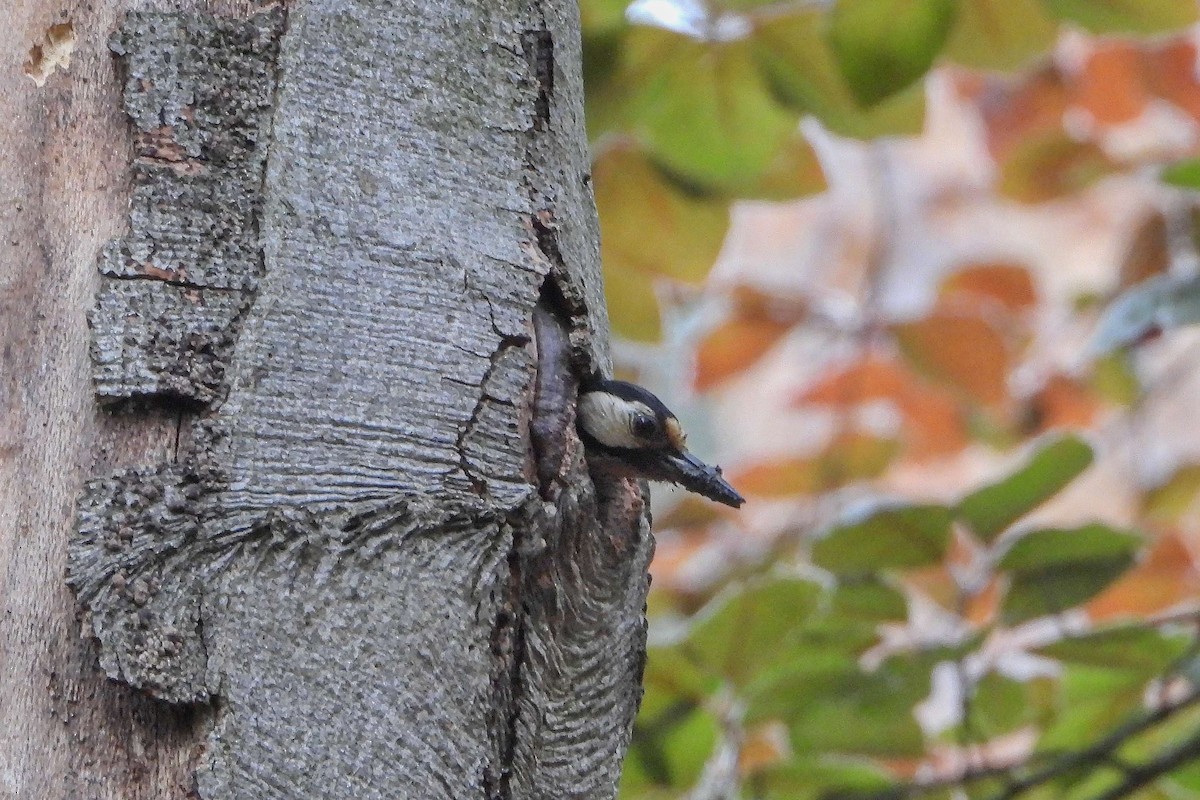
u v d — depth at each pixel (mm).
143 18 4727
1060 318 12328
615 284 8828
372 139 4836
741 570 10000
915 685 7473
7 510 4301
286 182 4691
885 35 7234
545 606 4953
